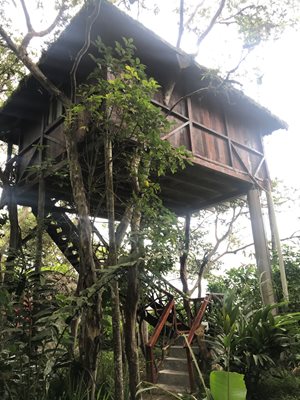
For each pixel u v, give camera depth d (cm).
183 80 630
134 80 372
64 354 339
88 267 357
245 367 409
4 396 289
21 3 432
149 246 345
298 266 710
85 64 539
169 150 374
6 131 748
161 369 518
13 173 696
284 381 430
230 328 427
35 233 562
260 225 700
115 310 316
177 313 614
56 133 589
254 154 764
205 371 484
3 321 318
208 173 650
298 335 421
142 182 394
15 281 343
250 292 671
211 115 680
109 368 409
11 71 586
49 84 432
